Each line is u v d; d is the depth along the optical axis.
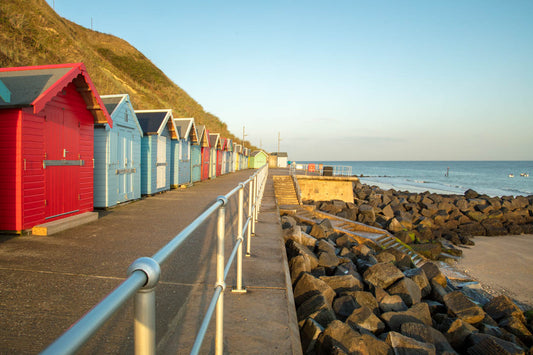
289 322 3.32
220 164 26.30
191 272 4.42
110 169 9.32
